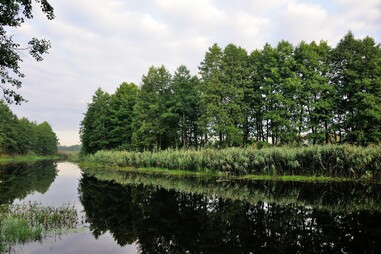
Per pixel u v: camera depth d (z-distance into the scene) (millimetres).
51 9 8891
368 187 19734
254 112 38219
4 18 8266
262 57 38188
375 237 9766
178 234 11000
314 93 33469
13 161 74812
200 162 29578
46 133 114938
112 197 19156
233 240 9992
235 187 21578
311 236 10062
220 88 35062
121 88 55156
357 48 30688
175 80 43125
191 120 43500
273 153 25125
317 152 23203
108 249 9312
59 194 20562
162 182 25656
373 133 28266
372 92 29969
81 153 66375
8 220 11500
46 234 10891
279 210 14148
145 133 43750
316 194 18016
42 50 9539
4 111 77188
